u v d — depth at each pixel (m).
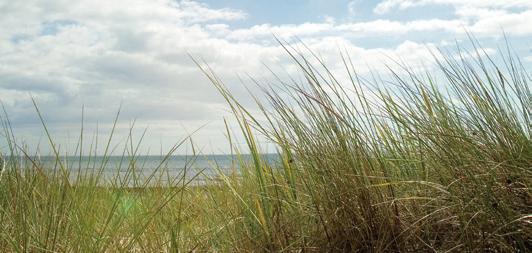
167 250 3.09
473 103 3.11
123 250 2.82
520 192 2.75
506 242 2.58
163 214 3.48
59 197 2.80
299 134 3.01
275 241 2.86
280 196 3.07
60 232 2.71
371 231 2.73
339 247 2.79
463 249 2.64
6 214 2.85
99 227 3.03
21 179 3.09
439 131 3.04
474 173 2.81
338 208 2.75
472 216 2.63
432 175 2.99
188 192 3.83
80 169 2.99
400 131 3.27
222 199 3.57
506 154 2.82
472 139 3.00
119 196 3.01
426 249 2.74
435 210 2.78
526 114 3.05
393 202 2.81
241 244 2.99
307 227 2.95
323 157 2.92
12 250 2.69
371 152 3.03
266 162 3.25
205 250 3.08
